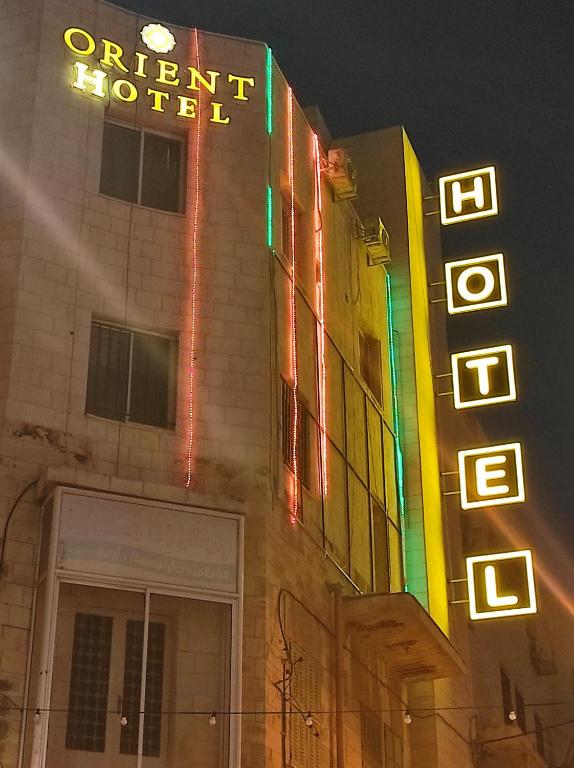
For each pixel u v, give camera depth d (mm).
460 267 30828
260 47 25641
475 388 29297
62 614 18672
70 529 18984
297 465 23328
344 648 23344
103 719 18406
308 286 25812
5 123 22469
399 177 33031
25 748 17578
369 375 29484
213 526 20188
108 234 22281
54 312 21078
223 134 24406
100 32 23969
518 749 31156
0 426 19688
